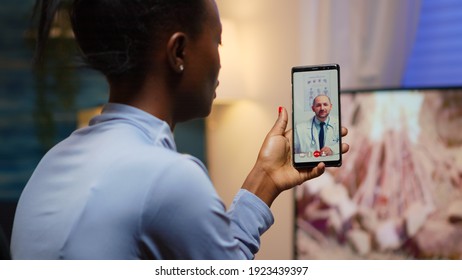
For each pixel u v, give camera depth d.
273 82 3.25
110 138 0.82
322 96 1.03
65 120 4.76
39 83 4.67
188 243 0.75
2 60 5.02
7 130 5.04
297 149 1.01
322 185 3.00
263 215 0.96
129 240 0.76
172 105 0.85
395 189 2.81
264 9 3.27
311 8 2.98
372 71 2.84
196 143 4.23
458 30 2.71
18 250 0.82
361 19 2.84
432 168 2.71
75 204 0.79
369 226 2.87
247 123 3.38
